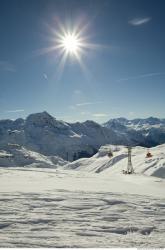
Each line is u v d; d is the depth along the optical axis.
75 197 18.78
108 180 38.50
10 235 9.75
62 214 13.86
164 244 9.54
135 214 14.70
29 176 38.66
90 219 13.09
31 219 12.39
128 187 28.70
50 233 10.23
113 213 14.63
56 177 39.47
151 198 20.11
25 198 17.72
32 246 8.46
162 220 13.65
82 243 9.05
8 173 43.50
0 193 19.53
